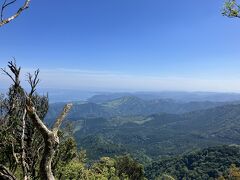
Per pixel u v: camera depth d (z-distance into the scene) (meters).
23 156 5.24
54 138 3.80
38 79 5.71
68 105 4.10
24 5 4.59
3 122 7.25
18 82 5.50
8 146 7.46
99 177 28.03
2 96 7.10
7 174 4.34
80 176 19.27
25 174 5.11
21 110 7.12
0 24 4.32
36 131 8.33
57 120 3.94
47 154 3.75
